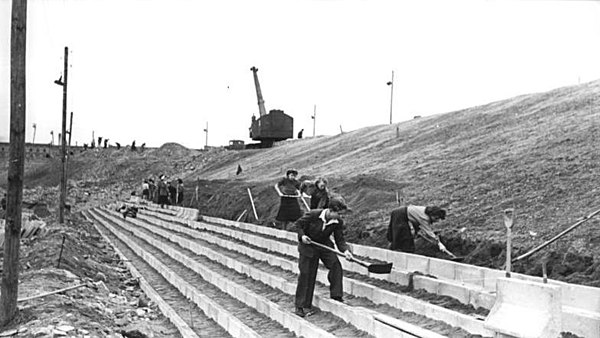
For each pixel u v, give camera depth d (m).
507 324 5.93
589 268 8.48
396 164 20.62
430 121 31.81
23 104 9.65
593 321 6.55
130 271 16.31
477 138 20.02
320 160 33.50
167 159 83.38
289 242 15.84
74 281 12.23
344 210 9.80
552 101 21.78
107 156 89.25
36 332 8.10
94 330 8.47
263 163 44.91
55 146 101.31
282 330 9.19
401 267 10.95
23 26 9.62
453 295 8.95
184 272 15.41
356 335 8.23
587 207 10.34
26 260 15.09
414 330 7.41
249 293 11.05
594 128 14.95
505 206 11.91
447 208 13.03
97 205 53.47
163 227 27.25
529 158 14.43
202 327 9.80
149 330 9.25
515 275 8.41
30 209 32.84
